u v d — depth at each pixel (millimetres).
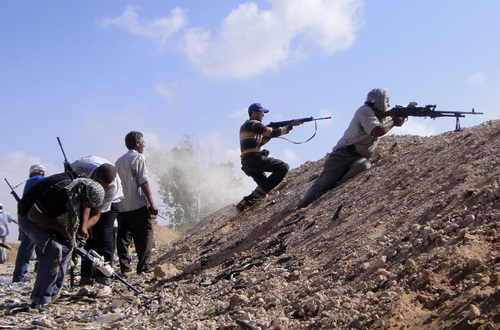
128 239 7211
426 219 4320
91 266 6312
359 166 7332
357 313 3340
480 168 4684
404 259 3797
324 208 6547
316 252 5051
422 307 3119
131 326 4535
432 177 5340
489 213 3746
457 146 5941
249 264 5531
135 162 7004
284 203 8008
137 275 6945
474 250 3402
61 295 5762
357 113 7285
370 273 3854
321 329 3365
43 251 5148
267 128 8828
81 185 5020
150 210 7137
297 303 3941
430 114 6996
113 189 5535
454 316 2838
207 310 4535
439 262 3455
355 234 4922
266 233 6875
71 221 4984
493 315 2666
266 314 3951
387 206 5227
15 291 6844
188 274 6266
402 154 7086
